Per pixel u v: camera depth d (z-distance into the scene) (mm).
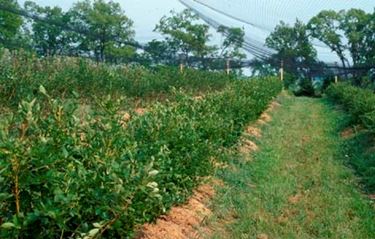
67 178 3828
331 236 6797
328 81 42156
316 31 50656
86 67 13953
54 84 11672
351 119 18359
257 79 23922
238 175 9391
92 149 4445
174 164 6199
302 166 11141
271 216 7418
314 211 7816
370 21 49094
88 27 54656
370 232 7008
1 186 3555
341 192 9078
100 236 4312
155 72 19672
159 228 5820
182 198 6656
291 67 35219
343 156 12711
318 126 18797
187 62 34438
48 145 3795
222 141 8430
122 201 3928
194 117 7773
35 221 3797
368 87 29859
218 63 34938
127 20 55531
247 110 12672
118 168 3961
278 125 18141
